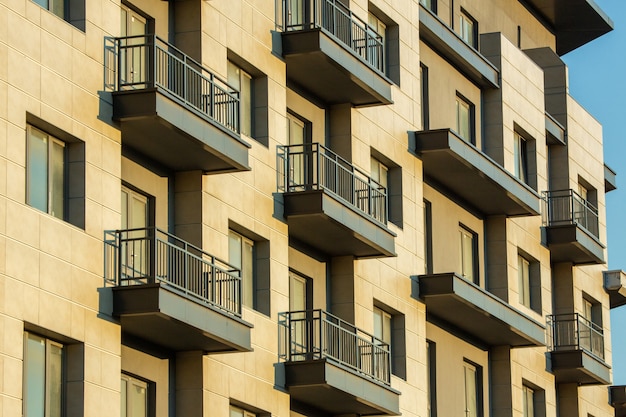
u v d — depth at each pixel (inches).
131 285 2223.2
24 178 2079.2
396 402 2869.1
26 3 2127.2
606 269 4222.4
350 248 2881.4
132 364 2340.1
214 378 2465.6
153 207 2449.6
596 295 4141.2
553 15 4229.8
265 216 2669.8
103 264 2210.9
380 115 3100.4
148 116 2273.6
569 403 3890.3
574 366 3745.1
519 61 3767.2
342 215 2760.8
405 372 3061.0
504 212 3563.0
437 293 3139.8
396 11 3223.4
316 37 2775.6
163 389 2410.2
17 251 2047.2
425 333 3181.6
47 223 2111.2
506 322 3356.3
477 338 3459.6
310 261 2864.2
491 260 3570.4
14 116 2074.3
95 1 2271.2
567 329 3865.7
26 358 2074.3
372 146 3053.6
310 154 2891.2
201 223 2486.5
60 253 2127.2
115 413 2194.9
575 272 4005.9
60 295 2114.9
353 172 2913.4
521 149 3799.2
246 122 2701.8
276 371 2632.9
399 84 3201.3
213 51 2571.4
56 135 2178.9
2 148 2044.8
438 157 3240.7
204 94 2534.5
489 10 3831.2
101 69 2263.8
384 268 3034.0
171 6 2549.2
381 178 3125.0
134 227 2397.9
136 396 2357.3
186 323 2285.9
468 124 3575.3
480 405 3452.3
